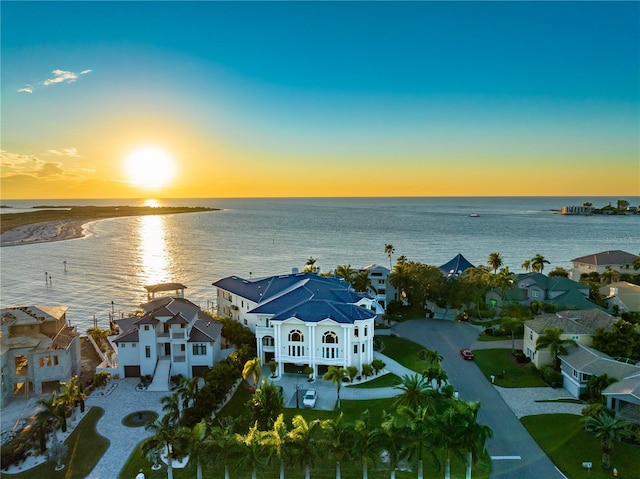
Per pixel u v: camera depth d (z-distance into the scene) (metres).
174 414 47.34
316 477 42.69
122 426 53.28
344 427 39.19
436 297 104.88
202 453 38.84
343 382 65.69
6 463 44.66
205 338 68.12
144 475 43.31
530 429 51.19
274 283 88.12
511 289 103.00
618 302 93.75
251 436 38.09
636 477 41.81
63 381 61.88
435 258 197.12
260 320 73.31
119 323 77.62
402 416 42.00
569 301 97.19
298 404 58.38
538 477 42.28
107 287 143.50
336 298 75.12
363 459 38.91
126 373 67.94
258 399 47.81
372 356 70.88
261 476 42.84
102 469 44.62
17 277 158.50
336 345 67.62
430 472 43.38
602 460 44.12
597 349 64.75
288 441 37.44
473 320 97.25
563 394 60.41
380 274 110.44
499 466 44.16
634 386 49.97
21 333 63.31
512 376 66.81
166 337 67.69
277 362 68.56
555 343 64.56
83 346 83.62
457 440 37.47
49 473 43.94
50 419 49.56
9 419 54.97
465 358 74.50
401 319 99.25
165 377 65.50
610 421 42.72
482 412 55.53
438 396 50.59
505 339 84.44
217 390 55.78
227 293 95.38
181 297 91.38
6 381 59.41
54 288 142.00
